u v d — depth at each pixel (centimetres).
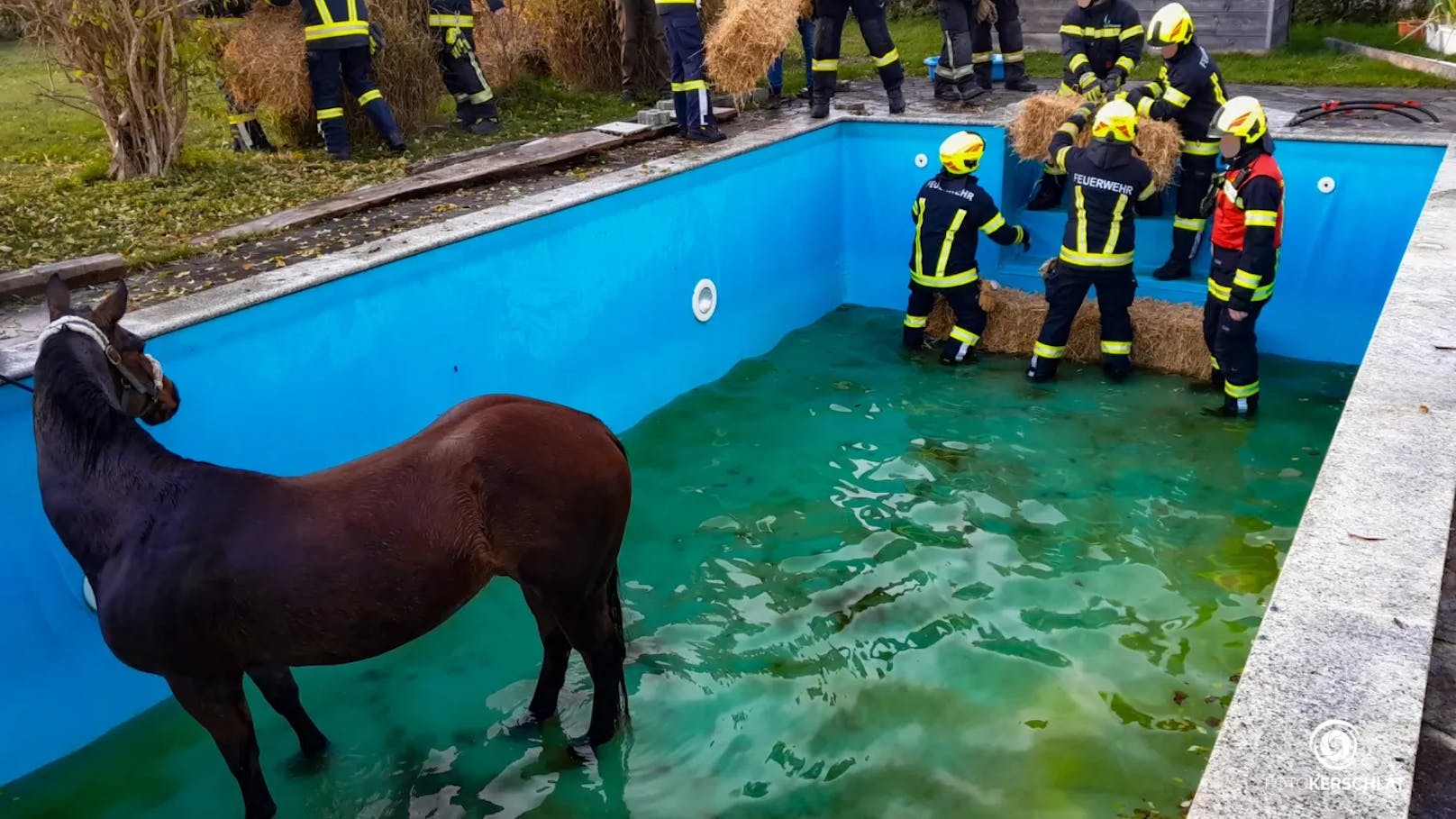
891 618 451
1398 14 1228
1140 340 719
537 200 588
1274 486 557
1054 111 748
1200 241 759
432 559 308
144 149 705
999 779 357
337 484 308
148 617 294
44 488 301
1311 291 730
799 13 866
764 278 779
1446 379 329
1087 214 662
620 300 639
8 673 379
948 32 863
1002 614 452
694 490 570
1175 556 493
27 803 371
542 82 1014
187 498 297
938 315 796
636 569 494
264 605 295
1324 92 875
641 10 952
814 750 375
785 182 782
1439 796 199
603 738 377
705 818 346
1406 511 261
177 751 397
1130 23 780
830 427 647
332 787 368
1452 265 425
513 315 567
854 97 932
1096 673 411
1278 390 686
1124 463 586
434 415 533
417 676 429
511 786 365
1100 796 347
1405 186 681
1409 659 211
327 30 726
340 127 757
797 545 511
